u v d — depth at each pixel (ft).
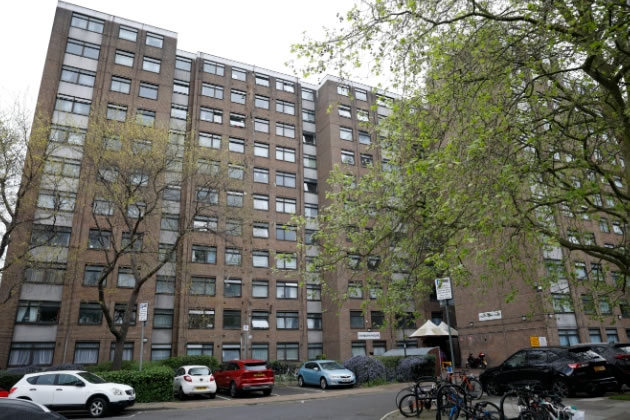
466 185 26.21
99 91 108.58
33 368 69.97
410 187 31.42
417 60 32.37
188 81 127.95
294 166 137.08
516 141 30.37
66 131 69.97
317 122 147.74
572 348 43.88
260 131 134.92
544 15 27.07
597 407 35.01
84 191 76.23
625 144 30.83
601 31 25.75
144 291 98.84
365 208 33.14
